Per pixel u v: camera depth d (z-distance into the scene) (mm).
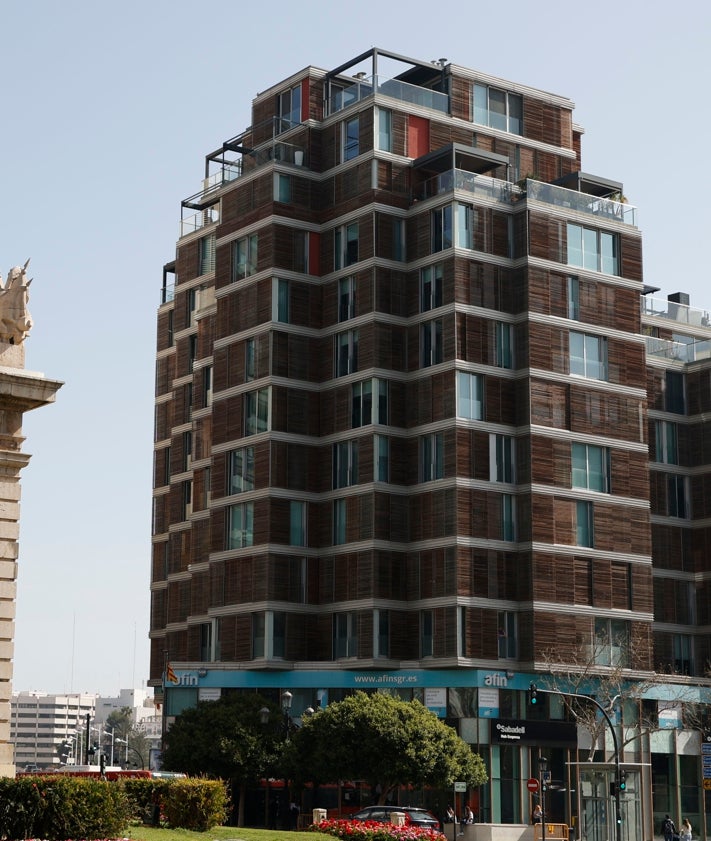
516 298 95375
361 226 96875
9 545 36594
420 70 103125
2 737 35844
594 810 72375
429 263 94812
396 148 98188
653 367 108000
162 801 44781
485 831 83250
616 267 99875
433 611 90625
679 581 105875
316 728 82688
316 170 101062
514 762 89875
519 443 93625
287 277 98250
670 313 115938
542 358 94438
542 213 96250
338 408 96438
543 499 92625
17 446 37375
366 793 91062
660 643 103375
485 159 97312
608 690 91125
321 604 95312
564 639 91750
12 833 34906
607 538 95312
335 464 96188
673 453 108000
